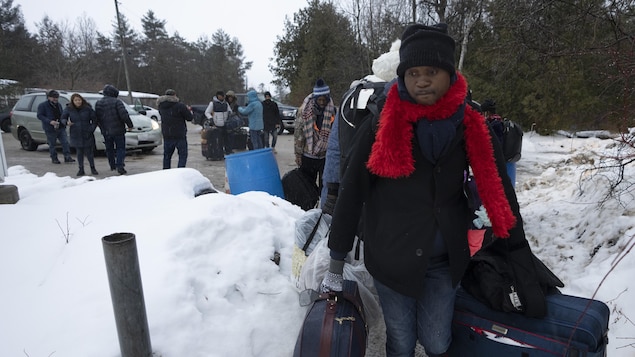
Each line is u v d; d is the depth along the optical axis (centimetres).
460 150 179
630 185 407
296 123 520
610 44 365
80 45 4572
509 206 181
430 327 195
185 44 6362
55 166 962
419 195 176
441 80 161
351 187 181
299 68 3131
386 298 198
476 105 197
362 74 2370
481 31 1120
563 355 183
